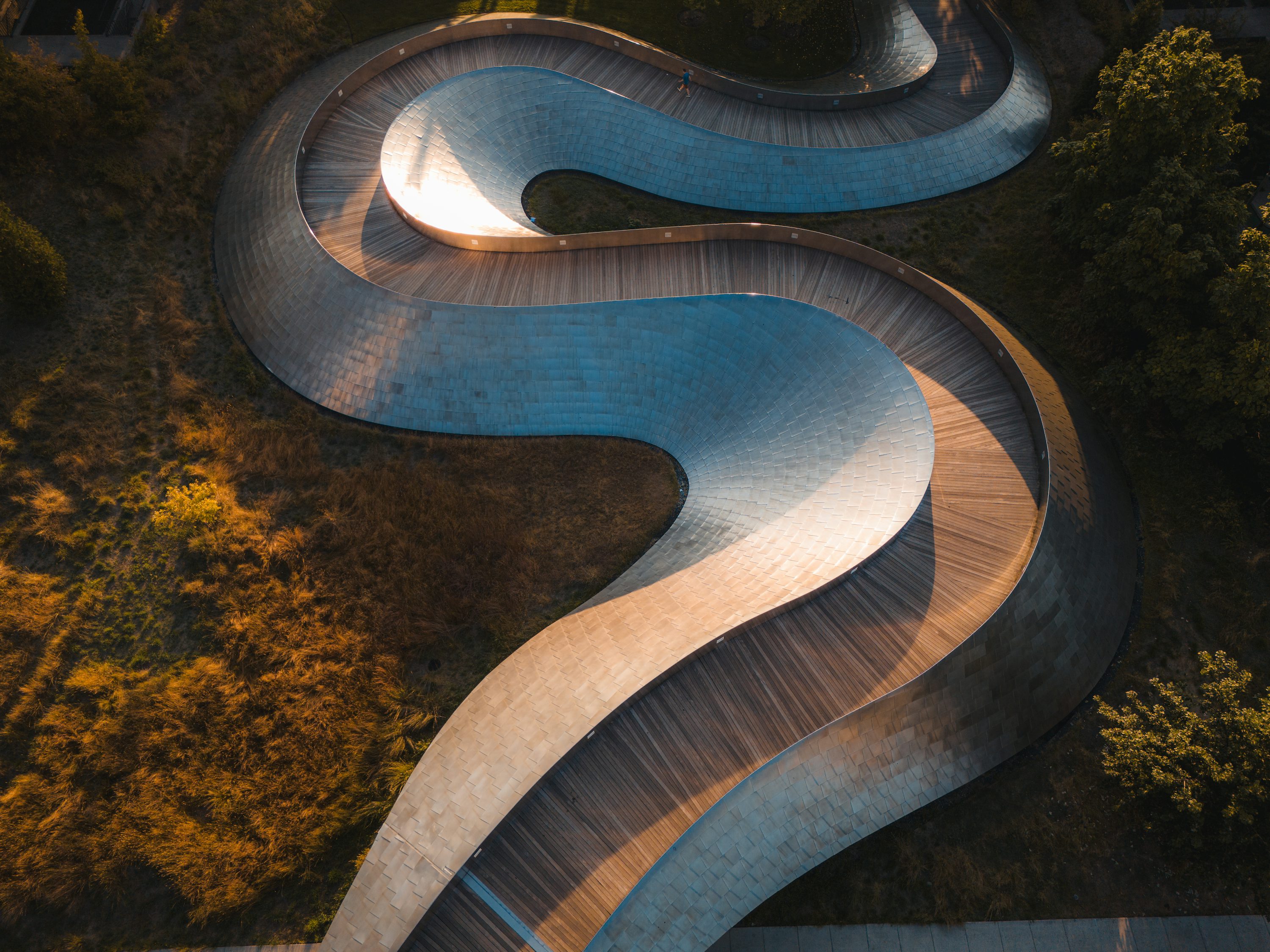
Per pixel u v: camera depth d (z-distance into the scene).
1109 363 37.22
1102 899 28.42
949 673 28.27
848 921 27.83
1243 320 31.41
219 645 31.62
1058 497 31.69
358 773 29.44
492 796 26.66
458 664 31.97
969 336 35.69
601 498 35.72
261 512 34.12
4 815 27.92
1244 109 42.59
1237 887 28.58
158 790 28.78
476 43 46.69
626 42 46.09
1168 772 26.30
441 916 25.22
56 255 36.12
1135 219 33.22
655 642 28.89
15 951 26.69
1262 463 34.47
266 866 27.91
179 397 36.31
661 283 36.97
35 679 30.16
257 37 46.97
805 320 35.16
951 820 29.23
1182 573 34.00
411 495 34.88
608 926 24.59
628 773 26.48
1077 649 30.88
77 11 46.16
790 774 26.72
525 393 36.56
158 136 42.44
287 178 40.09
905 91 46.44
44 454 34.25
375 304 36.59
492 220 40.53
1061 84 48.75
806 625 28.86
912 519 30.28
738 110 45.59
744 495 34.09
